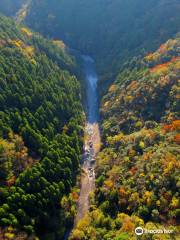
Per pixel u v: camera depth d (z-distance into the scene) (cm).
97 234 10850
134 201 11194
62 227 11694
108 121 15962
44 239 11144
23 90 14438
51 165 12400
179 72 14800
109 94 17688
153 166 11612
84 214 12412
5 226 10375
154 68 16375
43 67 16962
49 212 11650
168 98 14288
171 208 10200
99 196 12544
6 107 13400
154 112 14425
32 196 11162
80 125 16075
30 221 10981
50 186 11781
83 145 15412
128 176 12188
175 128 12769
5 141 12088
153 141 12838
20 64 15788
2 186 11088
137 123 14400
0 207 10600
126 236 9900
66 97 16075
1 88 13812
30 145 12925
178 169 10912
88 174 14050
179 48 16838
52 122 14525
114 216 11431
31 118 13562
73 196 12738
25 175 11494
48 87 15512
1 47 16125
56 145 13438
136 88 15862
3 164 11462
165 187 10750
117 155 13612
